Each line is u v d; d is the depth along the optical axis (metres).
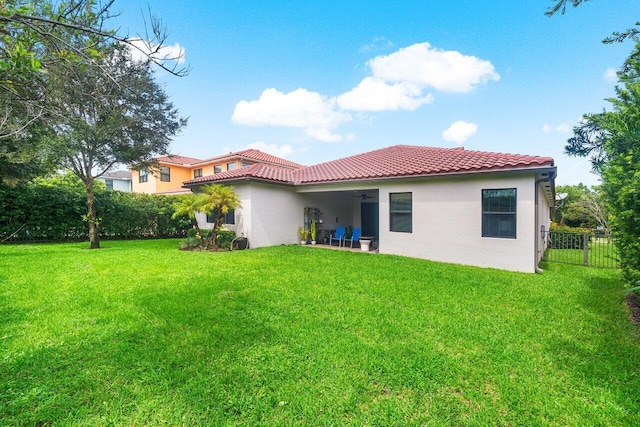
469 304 5.46
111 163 12.80
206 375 3.14
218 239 12.77
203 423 2.50
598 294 6.24
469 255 9.65
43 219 13.70
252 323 4.46
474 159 10.43
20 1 2.38
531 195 8.59
